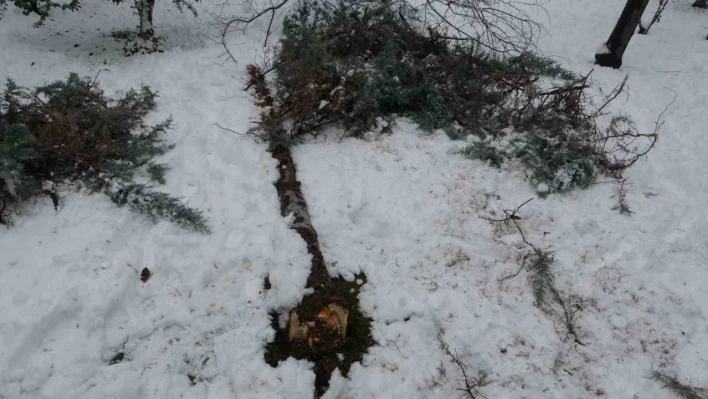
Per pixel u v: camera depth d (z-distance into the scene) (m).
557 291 4.11
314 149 5.52
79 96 5.24
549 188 5.18
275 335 3.59
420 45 6.79
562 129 5.50
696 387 3.46
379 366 3.46
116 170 4.63
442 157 5.61
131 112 5.39
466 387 3.35
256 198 4.63
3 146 4.12
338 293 3.61
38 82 6.34
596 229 4.73
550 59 8.84
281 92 5.77
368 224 4.62
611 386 3.46
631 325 3.90
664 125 6.75
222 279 3.92
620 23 8.60
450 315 3.84
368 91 5.66
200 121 5.69
